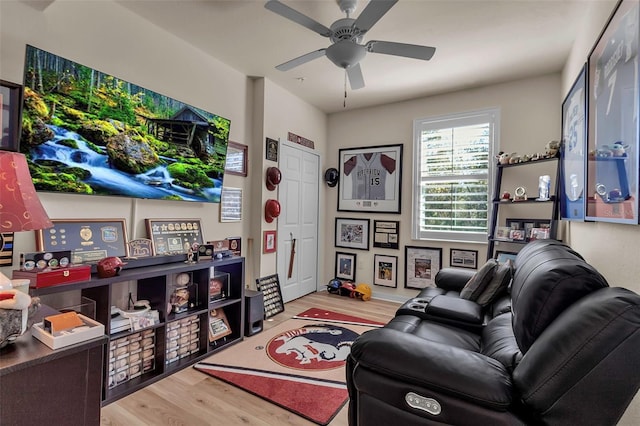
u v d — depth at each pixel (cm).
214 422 173
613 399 85
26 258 168
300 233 427
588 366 86
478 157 373
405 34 260
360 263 453
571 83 277
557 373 90
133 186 231
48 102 187
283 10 186
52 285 165
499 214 357
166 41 262
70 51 204
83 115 202
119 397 193
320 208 470
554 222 287
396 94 397
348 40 210
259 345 273
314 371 230
